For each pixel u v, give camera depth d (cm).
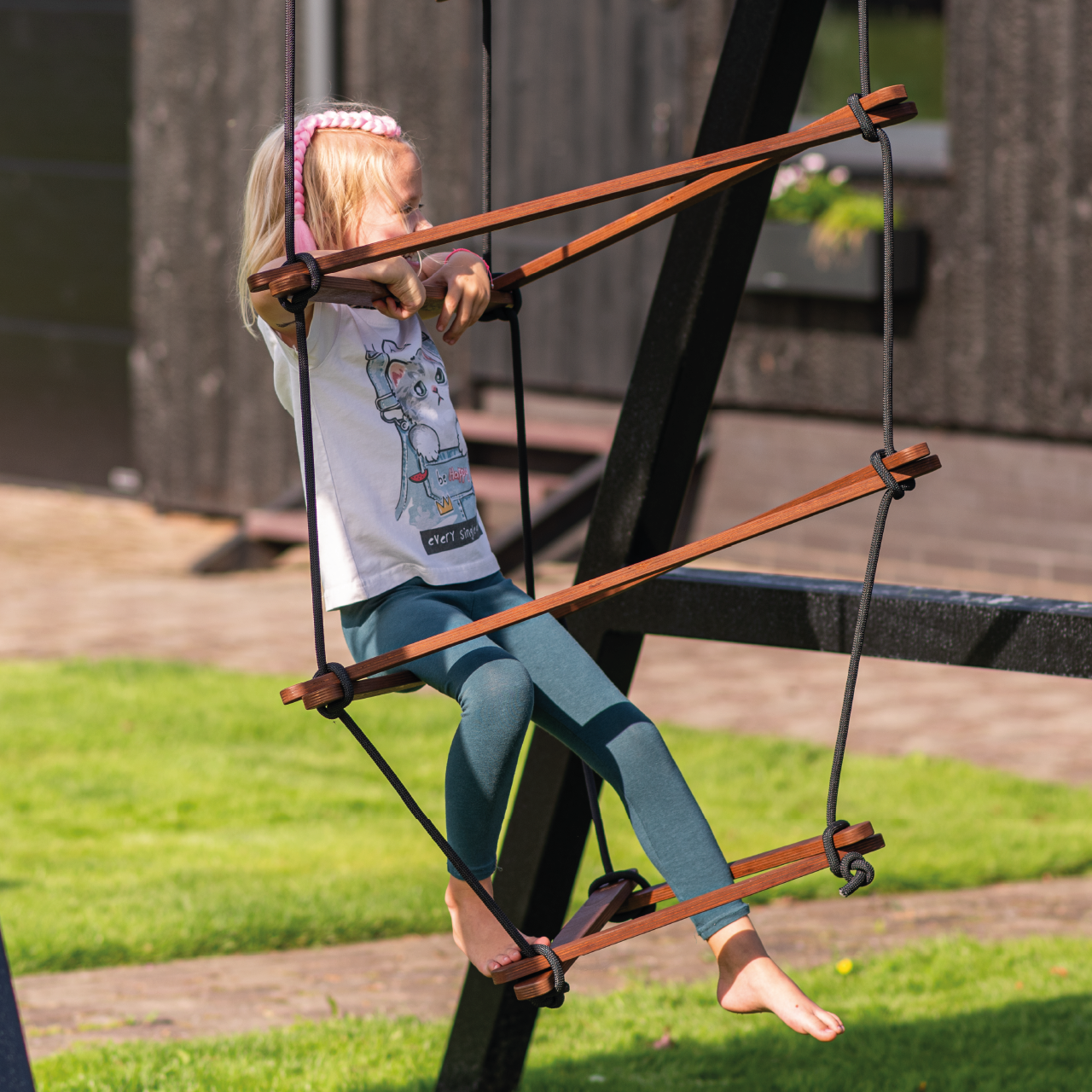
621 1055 1562
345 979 1773
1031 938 1848
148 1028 1612
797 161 3803
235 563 4041
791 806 2303
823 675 3067
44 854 2125
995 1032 1588
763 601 1222
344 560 1018
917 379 3675
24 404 5078
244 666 3084
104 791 2384
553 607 938
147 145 4691
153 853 2142
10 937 1822
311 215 1027
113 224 4844
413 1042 1564
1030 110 3481
